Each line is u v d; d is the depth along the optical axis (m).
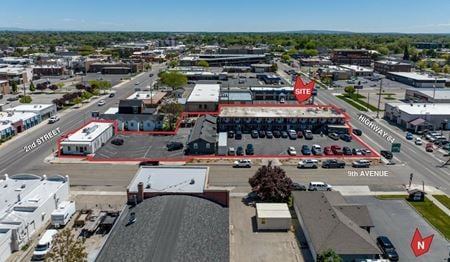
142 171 52.41
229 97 120.19
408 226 49.94
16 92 148.12
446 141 84.94
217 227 39.44
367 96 143.00
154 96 124.00
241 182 63.25
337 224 44.03
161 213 40.22
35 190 53.31
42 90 153.62
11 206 48.66
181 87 151.62
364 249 41.00
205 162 72.56
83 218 50.03
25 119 96.19
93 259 36.19
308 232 44.59
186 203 42.53
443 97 120.50
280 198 54.81
